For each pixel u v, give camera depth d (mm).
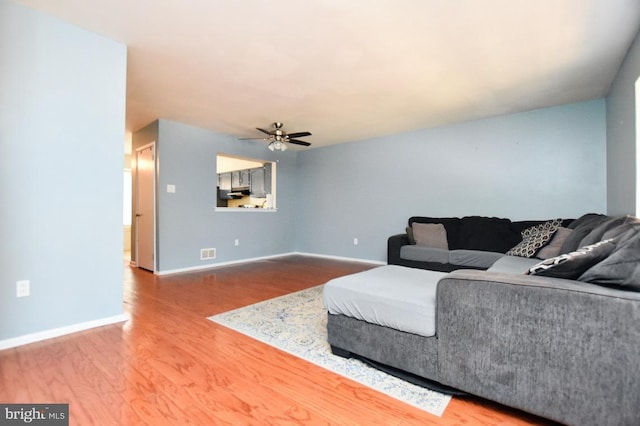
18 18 2053
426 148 4898
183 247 4750
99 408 1430
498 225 3986
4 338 2023
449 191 4676
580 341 1220
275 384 1659
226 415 1397
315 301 3184
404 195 5148
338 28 2211
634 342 1130
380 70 2854
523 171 4066
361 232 5691
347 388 1631
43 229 2174
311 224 6461
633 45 2367
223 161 7723
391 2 1930
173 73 2947
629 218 1771
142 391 1571
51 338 2195
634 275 1208
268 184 7270
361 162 5680
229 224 5422
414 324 1621
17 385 1608
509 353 1365
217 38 2361
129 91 3381
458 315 1491
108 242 2484
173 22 2178
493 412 1442
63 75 2240
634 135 2439
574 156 3727
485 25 2166
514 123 4133
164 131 4484
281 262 5574
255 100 3648
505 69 2832
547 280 1383
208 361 1904
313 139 5648
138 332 2340
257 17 2096
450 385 1530
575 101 3668
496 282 1404
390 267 2523
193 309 2912
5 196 2023
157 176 4484
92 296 2406
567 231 3107
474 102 3693
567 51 2523
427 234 4254
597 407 1192
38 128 2146
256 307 2979
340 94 3441
